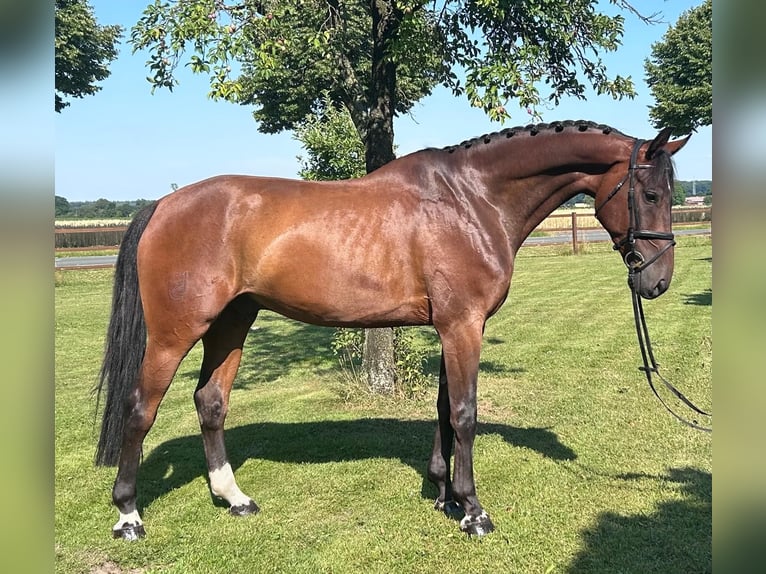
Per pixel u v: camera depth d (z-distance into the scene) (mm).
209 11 3975
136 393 3088
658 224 2889
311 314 3141
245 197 3088
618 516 3248
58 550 3010
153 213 3152
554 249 21359
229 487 3418
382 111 5379
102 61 21969
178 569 2846
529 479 3742
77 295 14625
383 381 5656
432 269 3002
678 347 7398
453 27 5082
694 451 4137
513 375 6441
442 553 2939
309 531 3189
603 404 5285
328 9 5035
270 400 5828
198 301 3014
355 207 3072
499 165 3105
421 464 4094
